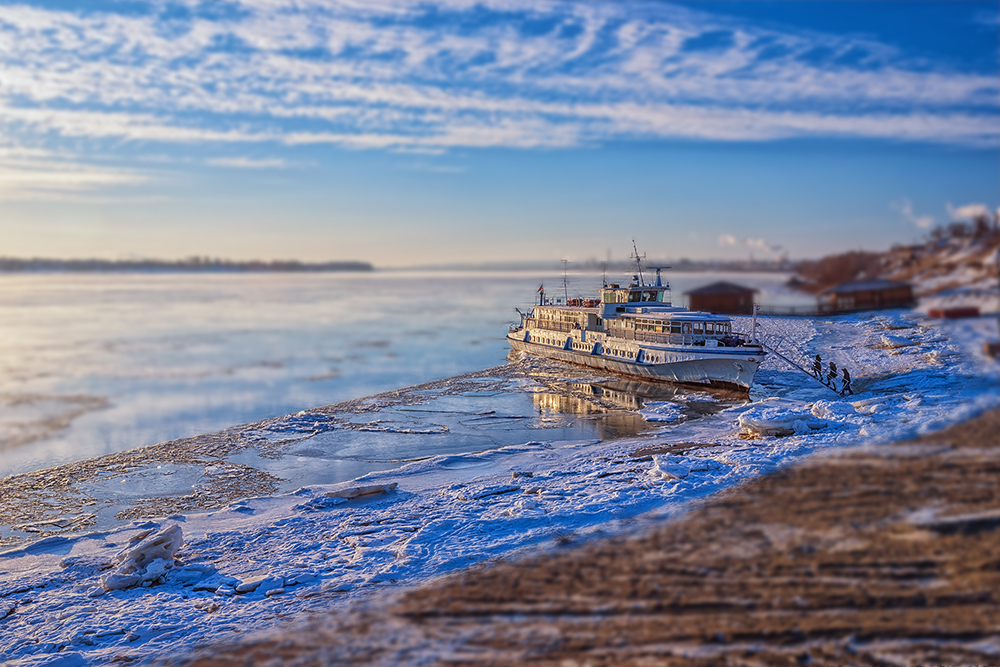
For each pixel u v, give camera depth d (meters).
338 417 55.31
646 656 10.44
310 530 27.14
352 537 25.62
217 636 17.05
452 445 44.59
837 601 9.62
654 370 62.16
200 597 20.98
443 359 101.94
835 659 8.68
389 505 29.92
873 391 47.69
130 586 22.33
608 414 51.72
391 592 17.31
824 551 10.32
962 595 8.75
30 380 96.19
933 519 9.10
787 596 10.23
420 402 60.88
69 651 17.69
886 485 9.95
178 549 24.55
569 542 16.31
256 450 44.84
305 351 121.94
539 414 53.53
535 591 13.90
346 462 41.25
